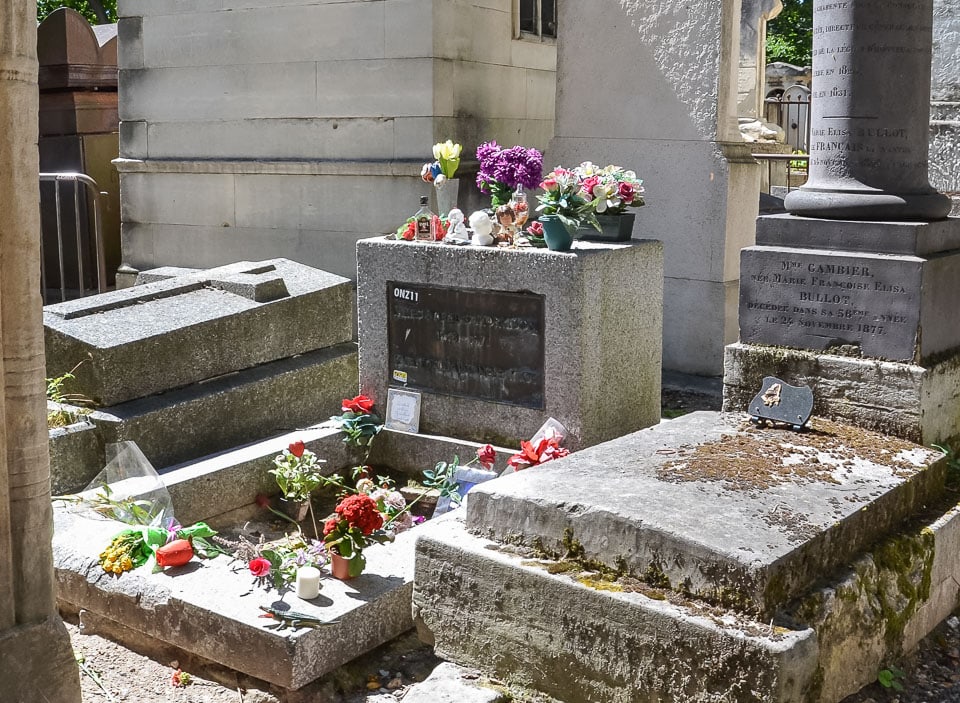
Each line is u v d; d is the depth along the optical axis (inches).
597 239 242.5
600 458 167.2
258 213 363.6
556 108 332.2
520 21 372.5
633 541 140.8
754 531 138.0
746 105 455.2
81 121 436.8
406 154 333.1
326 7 338.3
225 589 165.3
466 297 235.0
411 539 185.6
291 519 222.2
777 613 131.3
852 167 190.5
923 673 155.2
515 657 148.3
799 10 1088.8
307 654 151.7
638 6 313.1
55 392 231.8
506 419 234.1
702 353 317.1
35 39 121.0
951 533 163.6
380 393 253.0
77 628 176.6
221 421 243.8
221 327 249.9
